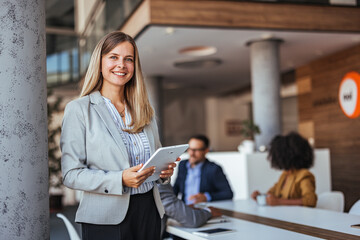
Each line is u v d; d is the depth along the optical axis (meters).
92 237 1.70
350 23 6.12
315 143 8.39
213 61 7.96
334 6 6.08
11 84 1.79
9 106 1.78
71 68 11.74
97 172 1.62
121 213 1.68
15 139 1.78
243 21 5.69
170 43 6.57
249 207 3.02
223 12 5.59
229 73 9.83
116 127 1.75
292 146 3.22
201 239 2.01
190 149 3.78
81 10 11.70
